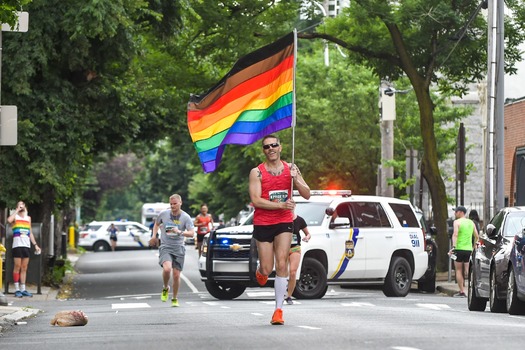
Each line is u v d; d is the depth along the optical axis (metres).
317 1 92.19
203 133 44.19
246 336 31.97
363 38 91.44
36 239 74.38
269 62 42.06
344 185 134.75
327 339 30.23
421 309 50.59
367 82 134.38
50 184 79.75
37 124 78.38
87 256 168.12
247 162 163.75
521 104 101.94
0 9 42.28
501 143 72.31
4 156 77.56
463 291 72.50
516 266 44.81
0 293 60.78
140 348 28.97
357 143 131.25
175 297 57.34
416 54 90.56
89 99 82.00
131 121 85.12
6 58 75.88
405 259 68.50
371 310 48.69
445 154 114.44
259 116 42.59
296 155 133.62
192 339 31.58
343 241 64.69
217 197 178.38
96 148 96.56
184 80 98.81
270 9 92.00
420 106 90.38
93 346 30.36
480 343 28.83
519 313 45.56
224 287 66.12
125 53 78.88
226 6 90.88
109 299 70.69
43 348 30.44
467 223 72.62
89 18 74.06
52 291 79.50
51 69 78.88
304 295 62.75
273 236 35.69
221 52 95.44
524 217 49.09
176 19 82.31
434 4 84.25
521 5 89.12
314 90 135.88
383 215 67.69
